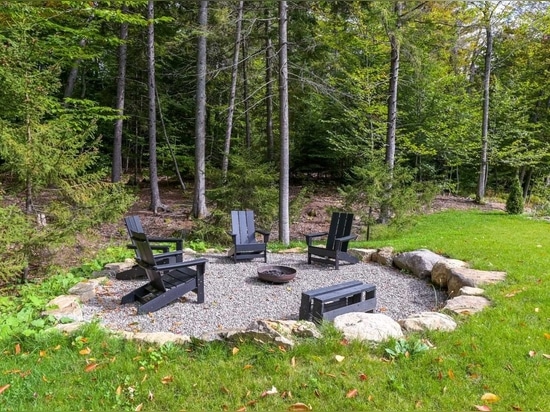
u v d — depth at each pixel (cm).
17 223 430
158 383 227
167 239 510
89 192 488
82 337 276
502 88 1296
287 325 282
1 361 250
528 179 1459
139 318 353
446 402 206
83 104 795
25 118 455
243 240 594
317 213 1109
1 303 367
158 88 1336
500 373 230
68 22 790
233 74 988
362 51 1206
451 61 1384
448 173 1497
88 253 571
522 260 485
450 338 271
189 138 1467
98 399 214
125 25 967
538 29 1196
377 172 765
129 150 1390
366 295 366
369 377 228
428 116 1269
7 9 550
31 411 203
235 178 784
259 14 1065
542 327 289
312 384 223
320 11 908
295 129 1438
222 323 346
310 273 513
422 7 895
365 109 1142
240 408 206
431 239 653
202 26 848
